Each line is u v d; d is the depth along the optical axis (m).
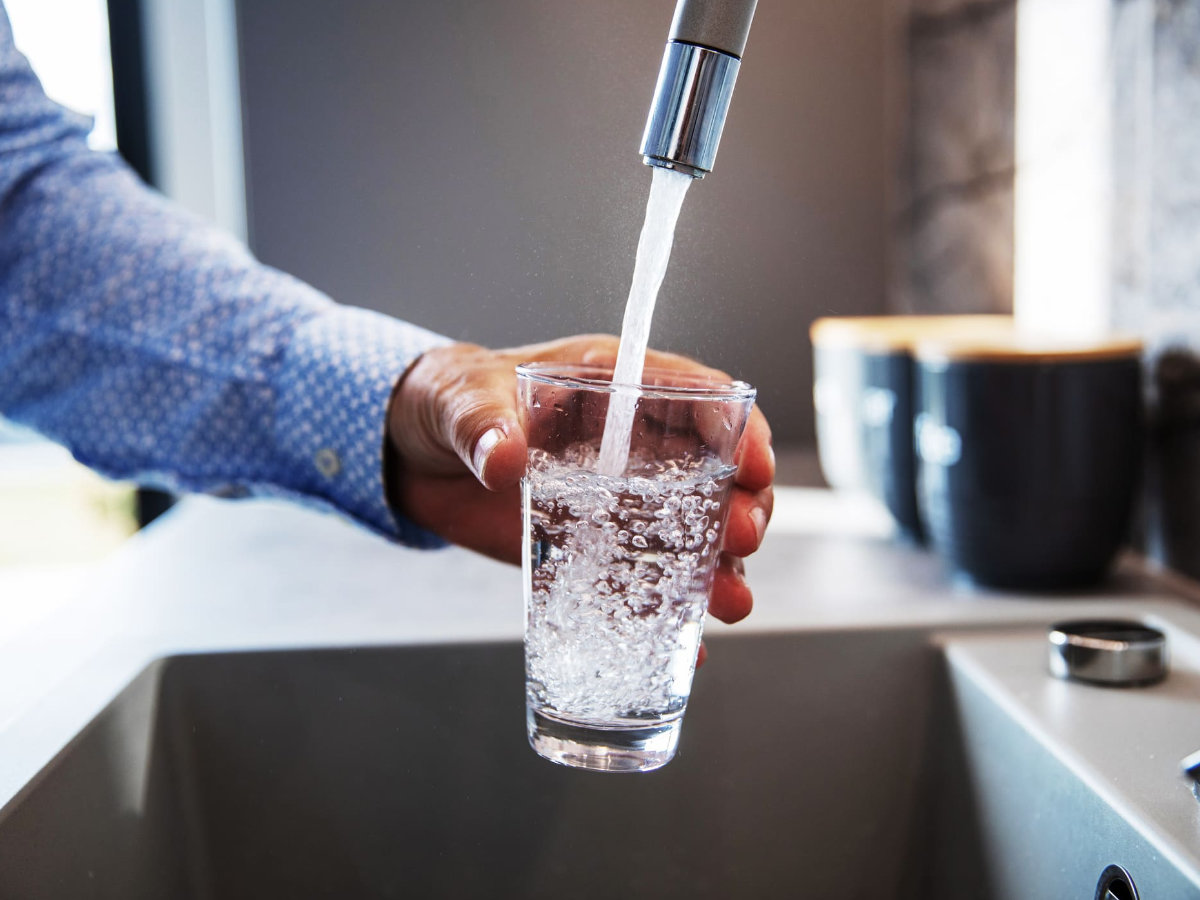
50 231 0.78
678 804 0.70
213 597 0.84
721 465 0.45
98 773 0.60
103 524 2.06
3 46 0.78
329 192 0.66
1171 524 0.85
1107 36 0.91
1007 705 0.63
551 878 0.70
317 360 0.70
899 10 1.35
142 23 1.58
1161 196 0.84
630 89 0.56
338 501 0.73
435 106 0.61
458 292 0.62
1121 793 0.52
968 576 0.84
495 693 0.71
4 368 0.79
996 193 1.14
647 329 0.46
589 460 0.44
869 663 0.72
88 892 0.57
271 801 0.71
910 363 0.97
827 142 0.69
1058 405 0.78
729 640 0.71
